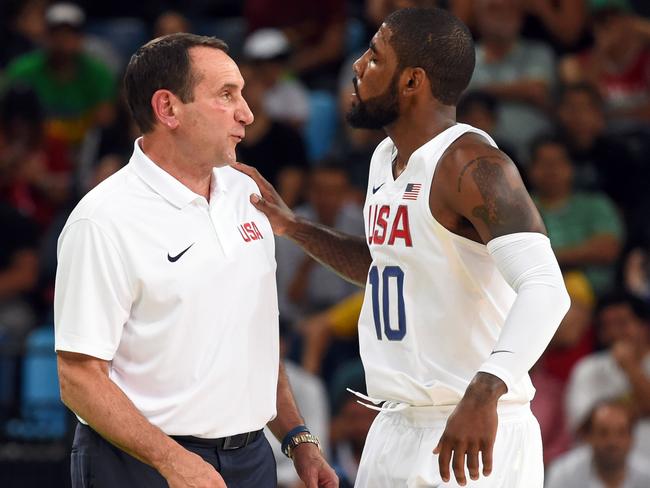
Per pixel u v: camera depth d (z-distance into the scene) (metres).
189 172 12.19
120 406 11.52
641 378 21.98
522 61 28.03
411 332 12.00
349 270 13.54
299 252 25.09
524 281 10.96
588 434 21.48
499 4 27.70
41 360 21.75
